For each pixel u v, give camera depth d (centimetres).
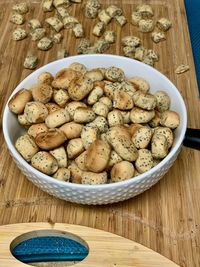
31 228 30
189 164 35
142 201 33
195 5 55
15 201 33
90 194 29
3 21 47
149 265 28
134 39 44
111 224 31
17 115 34
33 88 34
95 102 34
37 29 45
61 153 31
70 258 30
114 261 28
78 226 30
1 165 35
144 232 31
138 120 33
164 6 49
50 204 32
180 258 29
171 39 45
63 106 34
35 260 30
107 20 46
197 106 39
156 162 32
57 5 48
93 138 31
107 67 38
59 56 43
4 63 43
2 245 29
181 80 41
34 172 30
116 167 30
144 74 37
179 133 32
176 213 32
